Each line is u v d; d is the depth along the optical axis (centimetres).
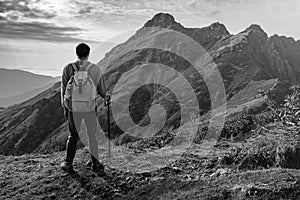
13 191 706
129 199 631
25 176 770
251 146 789
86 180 703
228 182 611
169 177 704
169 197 603
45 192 680
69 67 704
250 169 705
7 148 11756
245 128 1055
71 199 654
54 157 969
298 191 555
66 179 711
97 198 650
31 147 11312
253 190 562
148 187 655
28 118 12812
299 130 675
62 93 714
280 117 680
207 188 604
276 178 592
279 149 705
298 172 616
